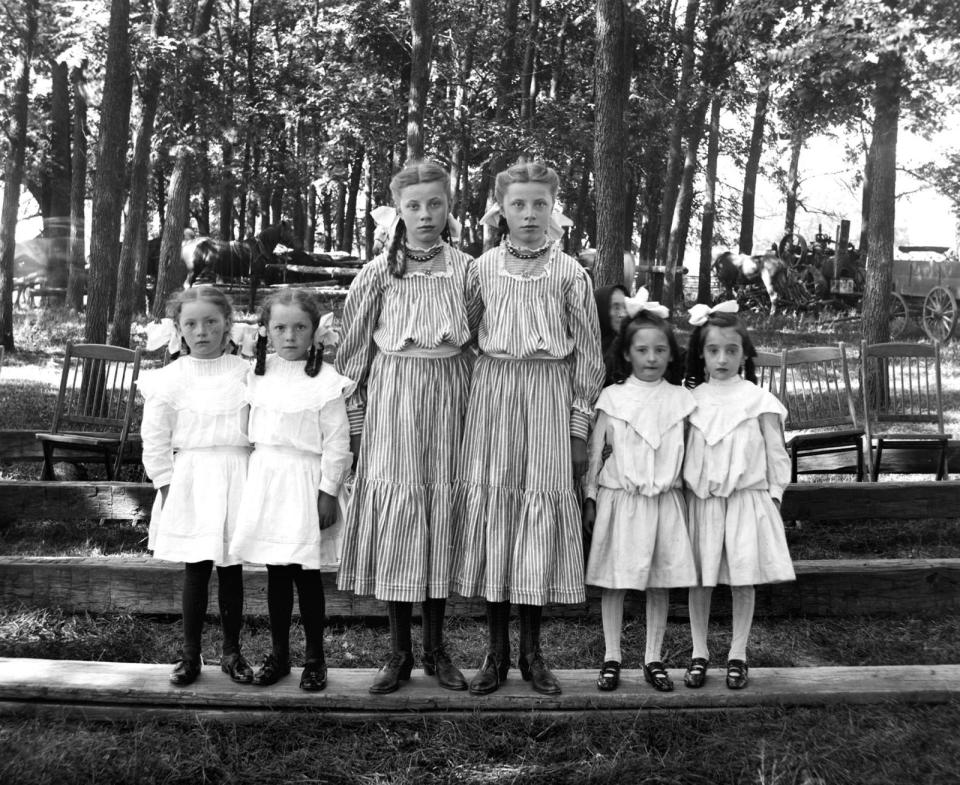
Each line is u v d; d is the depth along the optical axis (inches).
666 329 144.6
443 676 141.1
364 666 161.2
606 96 289.0
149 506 229.8
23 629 168.9
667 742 132.6
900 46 399.9
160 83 556.7
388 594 134.7
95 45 530.9
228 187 911.0
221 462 138.9
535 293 137.8
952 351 610.9
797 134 540.7
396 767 127.0
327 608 178.7
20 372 465.7
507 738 133.1
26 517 230.2
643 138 786.8
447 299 137.4
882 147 407.8
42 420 327.6
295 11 1026.7
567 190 931.3
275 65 956.0
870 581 180.9
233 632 142.8
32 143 913.5
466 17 834.2
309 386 137.8
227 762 128.1
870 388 349.1
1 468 274.5
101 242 347.3
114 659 161.8
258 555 133.8
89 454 265.7
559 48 854.5
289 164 976.3
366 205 1136.2
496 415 137.3
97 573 177.3
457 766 127.3
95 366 262.1
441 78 900.6
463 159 784.9
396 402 136.8
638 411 141.9
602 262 291.4
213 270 818.2
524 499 136.2
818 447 255.4
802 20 482.3
